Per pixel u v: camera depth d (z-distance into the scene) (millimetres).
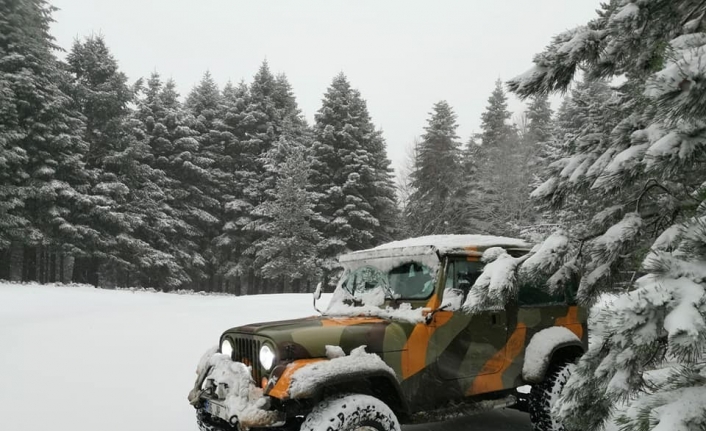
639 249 3146
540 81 3693
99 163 35312
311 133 47062
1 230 27359
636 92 3438
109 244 32500
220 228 43156
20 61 29062
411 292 4926
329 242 36469
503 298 3422
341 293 5641
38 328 11969
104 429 5535
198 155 42250
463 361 4727
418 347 4469
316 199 37781
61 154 30422
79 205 31141
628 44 3404
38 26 32094
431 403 4496
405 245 5273
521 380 5113
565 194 3896
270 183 41656
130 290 29641
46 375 7758
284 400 3887
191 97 46562
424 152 39781
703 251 2207
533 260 3371
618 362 2424
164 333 11641
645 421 2188
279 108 49156
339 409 3717
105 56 35938
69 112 31859
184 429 5602
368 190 38750
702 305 2014
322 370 3760
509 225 30625
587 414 2826
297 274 35188
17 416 5867
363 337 4258
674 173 2559
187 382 7594
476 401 4875
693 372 2334
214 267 43656
